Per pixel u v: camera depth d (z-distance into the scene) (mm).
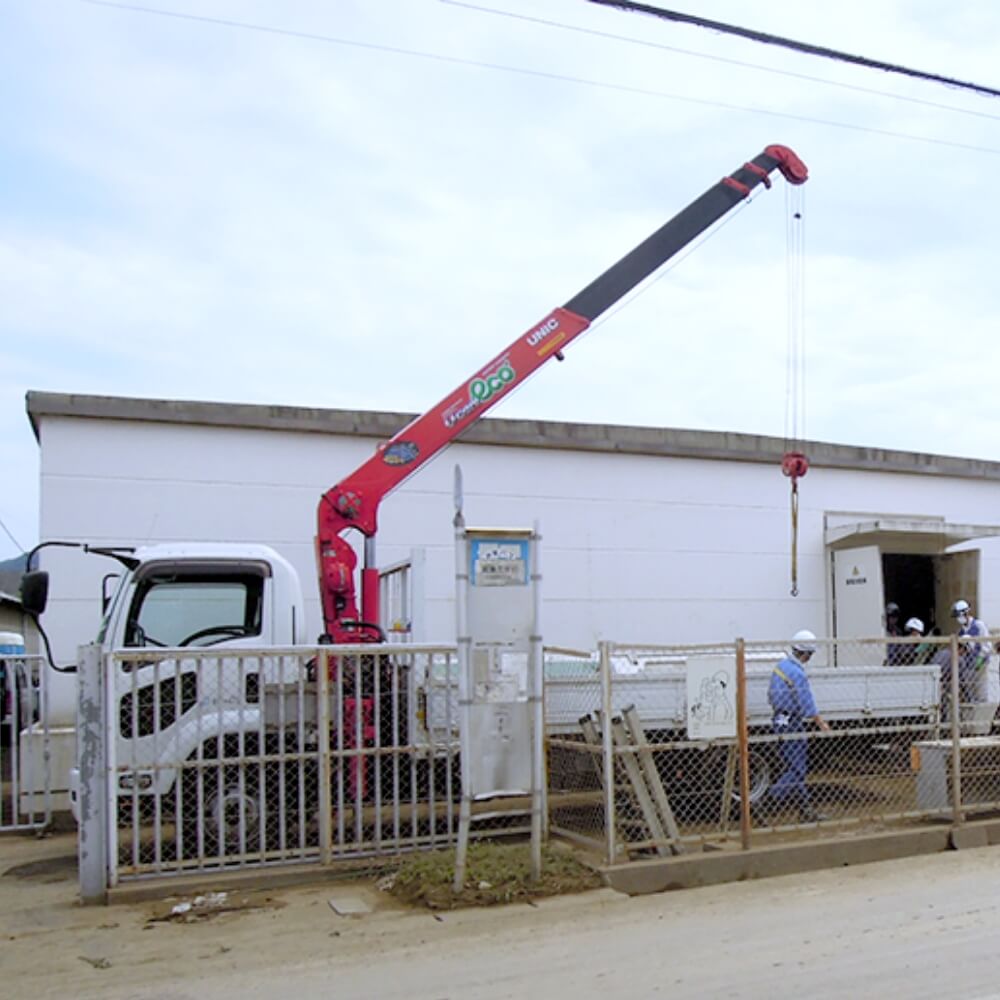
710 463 16781
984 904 7465
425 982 6016
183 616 9516
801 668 10320
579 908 7520
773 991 5691
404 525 14719
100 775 8008
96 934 7129
